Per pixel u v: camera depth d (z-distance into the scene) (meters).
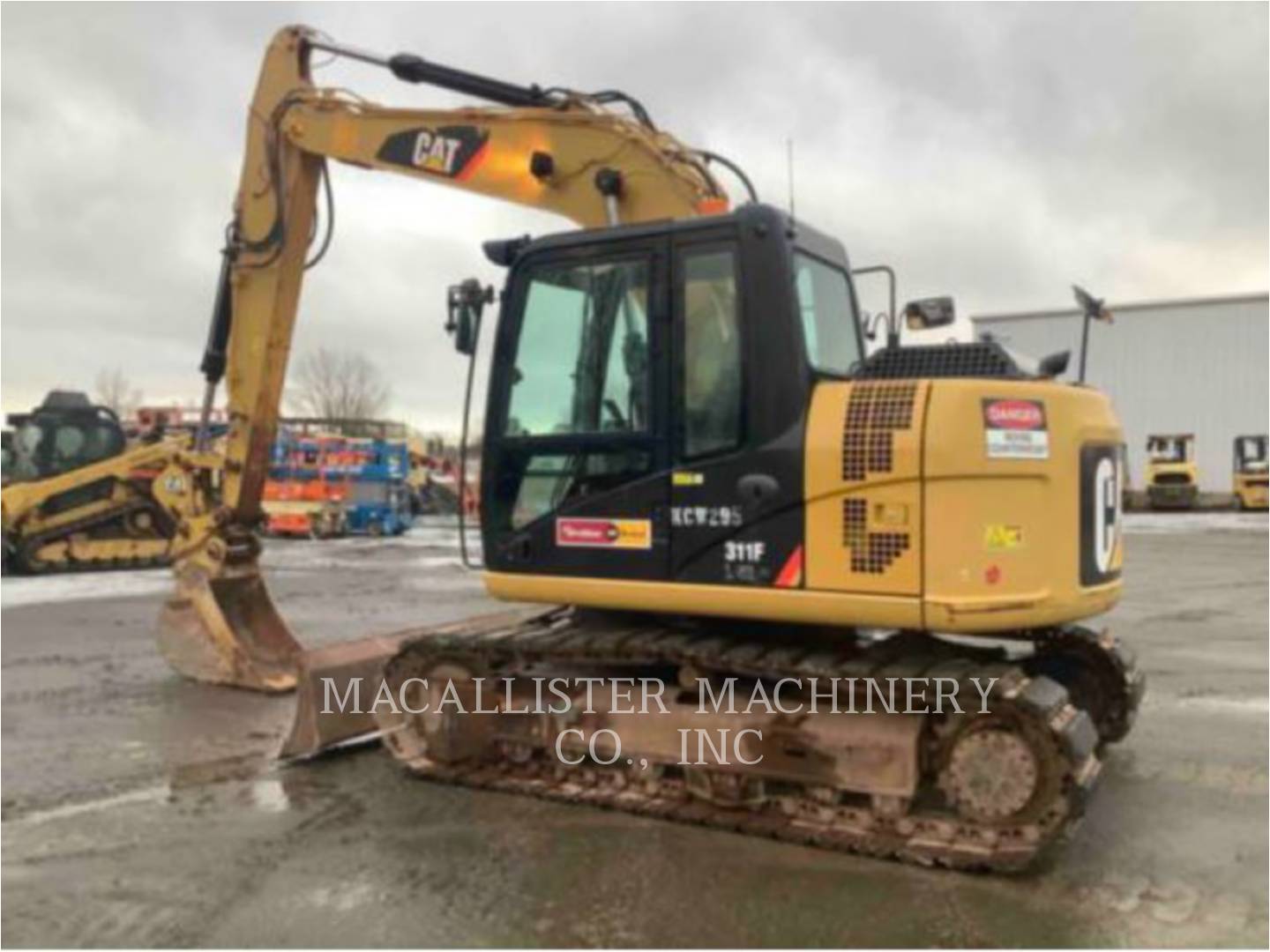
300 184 7.81
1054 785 4.49
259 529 8.73
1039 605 4.59
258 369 7.98
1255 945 3.89
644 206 6.18
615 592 5.25
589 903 4.30
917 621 4.60
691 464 5.07
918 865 4.62
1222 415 39.88
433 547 22.20
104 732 6.94
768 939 3.97
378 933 4.04
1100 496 4.97
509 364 5.64
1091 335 41.75
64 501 16.66
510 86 6.86
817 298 5.47
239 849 4.91
